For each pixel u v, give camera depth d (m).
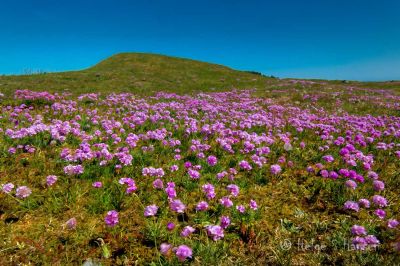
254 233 4.76
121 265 4.11
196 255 4.24
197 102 19.02
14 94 17.39
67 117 12.23
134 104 17.20
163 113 14.17
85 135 8.63
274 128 11.95
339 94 28.23
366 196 6.00
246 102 22.08
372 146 9.48
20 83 27.27
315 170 7.32
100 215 5.08
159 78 41.47
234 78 47.19
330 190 6.26
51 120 11.35
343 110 20.19
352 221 5.22
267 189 6.38
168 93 27.89
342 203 5.72
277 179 6.86
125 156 6.63
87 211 5.16
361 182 6.38
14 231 4.55
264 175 7.02
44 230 4.62
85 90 25.78
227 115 15.34
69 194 5.47
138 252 4.32
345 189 6.09
